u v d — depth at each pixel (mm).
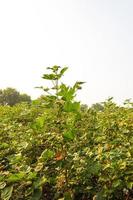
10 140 6375
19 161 4484
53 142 4633
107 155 4340
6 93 60344
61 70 4141
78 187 4137
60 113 4328
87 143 5238
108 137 5555
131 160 4246
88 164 4055
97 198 3906
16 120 7898
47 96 4121
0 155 5301
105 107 7695
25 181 3752
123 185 4031
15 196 3822
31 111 8211
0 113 9492
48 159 4219
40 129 4457
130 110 7410
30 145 4879
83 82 3889
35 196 3615
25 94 63375
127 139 5301
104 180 4055
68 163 4027
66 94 3904
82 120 6316
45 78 4176
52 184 4348
